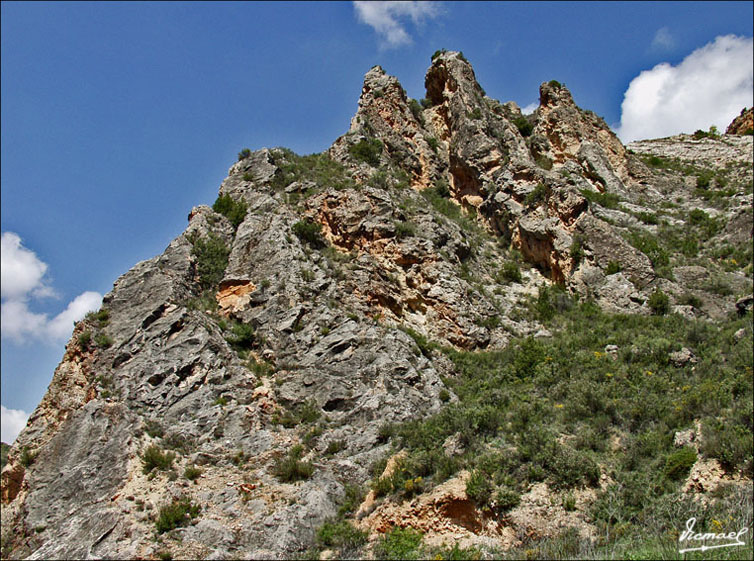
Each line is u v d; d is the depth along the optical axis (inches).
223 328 1202.6
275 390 1048.8
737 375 893.8
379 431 960.9
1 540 885.2
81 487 898.7
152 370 1075.9
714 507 650.8
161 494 834.8
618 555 586.2
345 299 1259.2
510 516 709.3
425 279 1378.0
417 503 748.0
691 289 1355.8
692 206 1801.2
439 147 2037.4
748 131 2578.7
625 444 807.1
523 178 1704.0
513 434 859.4
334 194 1531.7
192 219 1517.0
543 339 1273.4
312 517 800.3
